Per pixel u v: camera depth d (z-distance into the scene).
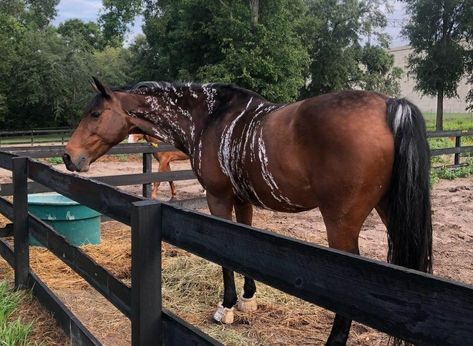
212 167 3.48
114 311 3.76
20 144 22.91
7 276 4.45
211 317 3.70
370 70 35.97
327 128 2.68
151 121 3.95
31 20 44.75
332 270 1.31
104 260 5.08
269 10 23.27
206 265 4.50
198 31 23.77
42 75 34.38
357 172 2.60
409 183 2.56
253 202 3.34
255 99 3.41
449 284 1.04
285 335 3.38
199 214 1.85
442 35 30.77
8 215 4.30
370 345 3.22
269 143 2.95
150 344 2.12
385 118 2.64
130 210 2.28
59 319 3.22
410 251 2.57
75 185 3.01
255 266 1.58
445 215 7.32
